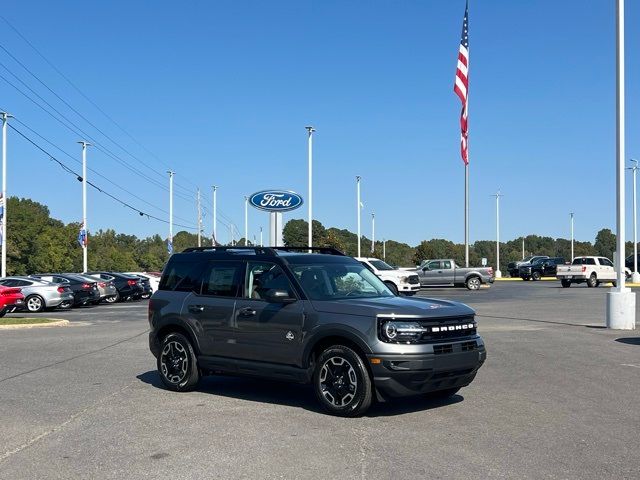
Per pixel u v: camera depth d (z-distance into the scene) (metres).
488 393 9.20
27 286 27.75
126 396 9.26
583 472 5.78
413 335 7.62
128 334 17.81
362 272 9.47
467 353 8.03
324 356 8.03
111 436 7.09
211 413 8.16
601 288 41.31
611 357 12.42
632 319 17.28
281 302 8.57
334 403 7.94
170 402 8.84
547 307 25.41
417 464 6.02
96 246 113.81
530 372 10.83
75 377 10.82
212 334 9.23
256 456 6.30
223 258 9.55
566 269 42.78
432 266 40.06
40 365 12.12
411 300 8.52
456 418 7.78
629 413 7.99
